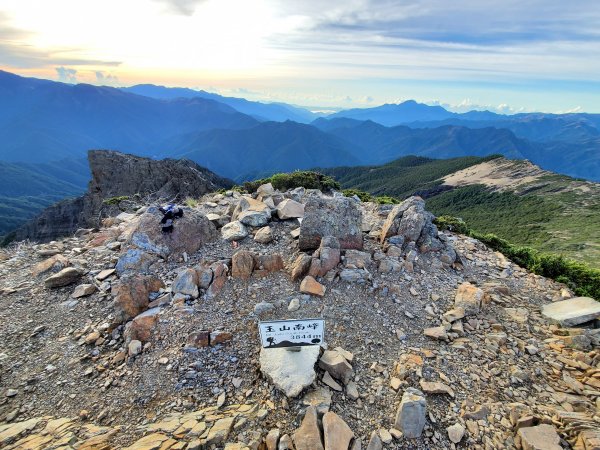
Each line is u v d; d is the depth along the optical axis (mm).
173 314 9023
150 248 11250
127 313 9156
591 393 7418
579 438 6191
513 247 15141
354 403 6973
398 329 9086
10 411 7043
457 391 7375
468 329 9312
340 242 11828
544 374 8008
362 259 11172
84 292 10141
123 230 14117
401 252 12117
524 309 10312
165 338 8430
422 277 11250
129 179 51406
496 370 8023
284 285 10250
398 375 7621
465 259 13102
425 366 7930
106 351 8414
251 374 7613
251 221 13570
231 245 12312
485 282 11703
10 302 9992
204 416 6602
